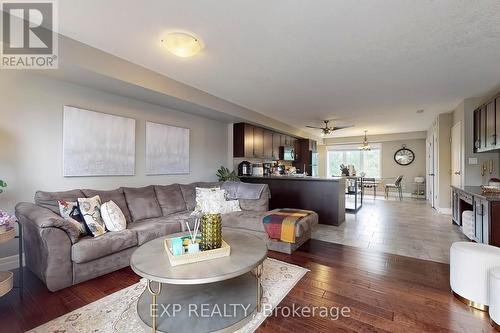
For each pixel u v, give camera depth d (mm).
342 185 4746
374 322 1744
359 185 7367
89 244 2287
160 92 3287
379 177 9656
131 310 1878
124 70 2834
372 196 9039
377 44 2447
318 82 3564
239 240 2262
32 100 2691
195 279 1518
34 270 2402
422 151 8789
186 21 2076
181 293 2029
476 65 2947
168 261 1765
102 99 3299
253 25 2127
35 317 1798
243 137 5492
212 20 2057
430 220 4934
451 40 2357
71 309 1896
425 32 2217
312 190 4746
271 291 2139
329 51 2600
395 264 2752
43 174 2773
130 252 2686
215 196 2113
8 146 2545
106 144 3324
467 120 4406
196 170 4820
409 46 2482
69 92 2971
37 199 2551
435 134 6211
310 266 2693
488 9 1881
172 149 4289
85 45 2480
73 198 2740
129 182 3652
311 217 3395
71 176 2994
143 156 3842
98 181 3283
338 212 4473
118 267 2574
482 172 4289
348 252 3129
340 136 9672
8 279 1846
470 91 3961
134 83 2938
